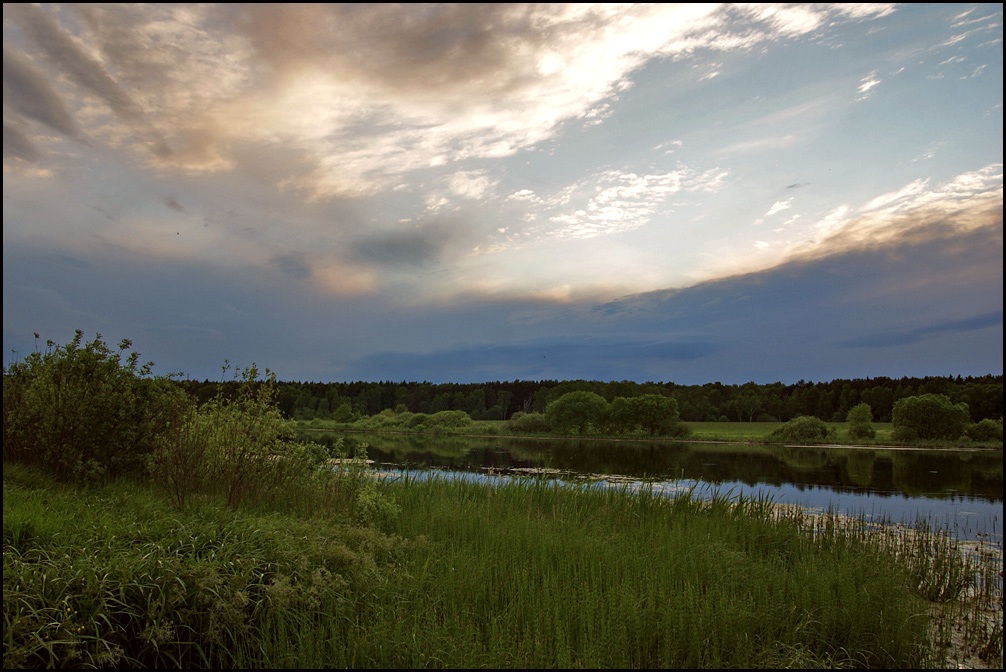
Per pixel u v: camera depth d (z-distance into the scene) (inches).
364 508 386.6
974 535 530.9
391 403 4645.7
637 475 1004.6
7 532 245.0
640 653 222.8
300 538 290.0
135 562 230.2
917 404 2219.5
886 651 248.7
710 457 1556.3
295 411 3902.6
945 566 378.3
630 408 2691.9
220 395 433.1
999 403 2834.6
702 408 4180.6
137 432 449.4
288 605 233.6
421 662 207.6
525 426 2974.9
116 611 211.8
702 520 440.5
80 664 194.2
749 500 542.3
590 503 494.6
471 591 265.3
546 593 250.4
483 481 587.5
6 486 343.9
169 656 209.2
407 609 245.9
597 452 1707.7
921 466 1310.3
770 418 4212.6
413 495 489.4
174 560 233.9
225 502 377.4
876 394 3932.1
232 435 412.5
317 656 209.0
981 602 343.9
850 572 315.6
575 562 301.3
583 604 246.2
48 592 208.2
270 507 401.4
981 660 259.9
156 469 421.1
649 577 283.9
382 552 311.6
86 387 436.1
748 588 287.9
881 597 287.0
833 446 2078.0
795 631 247.6
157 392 475.2
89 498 345.7
